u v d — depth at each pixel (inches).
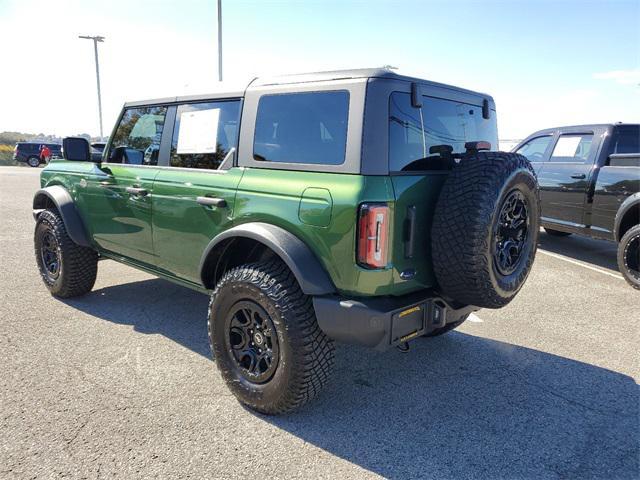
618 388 133.0
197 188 129.3
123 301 192.5
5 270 233.8
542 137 324.8
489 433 110.3
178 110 144.0
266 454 100.6
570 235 377.7
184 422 110.6
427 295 112.5
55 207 196.2
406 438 107.6
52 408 114.0
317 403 121.6
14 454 97.2
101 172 166.4
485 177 101.9
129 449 100.1
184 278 144.3
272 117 116.5
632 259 232.2
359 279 98.8
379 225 97.5
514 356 152.9
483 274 102.7
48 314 175.8
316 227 102.6
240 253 130.1
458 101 124.6
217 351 120.3
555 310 198.8
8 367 133.9
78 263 182.1
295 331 104.7
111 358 141.3
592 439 108.8
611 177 259.3
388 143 101.1
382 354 151.8
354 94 101.6
